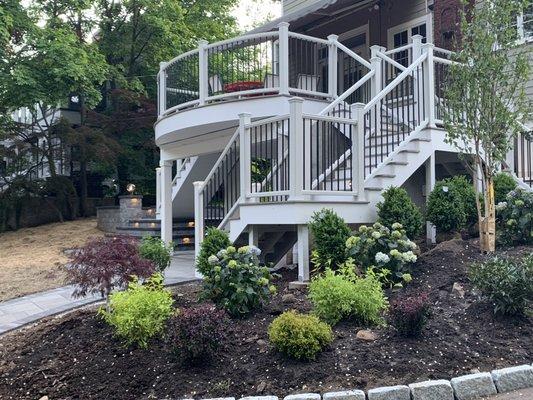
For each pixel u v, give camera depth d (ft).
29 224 55.47
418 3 38.65
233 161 26.55
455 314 15.71
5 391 13.32
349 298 15.02
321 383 12.34
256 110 29.09
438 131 25.82
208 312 13.84
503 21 19.89
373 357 13.23
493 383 12.35
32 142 54.34
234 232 24.16
